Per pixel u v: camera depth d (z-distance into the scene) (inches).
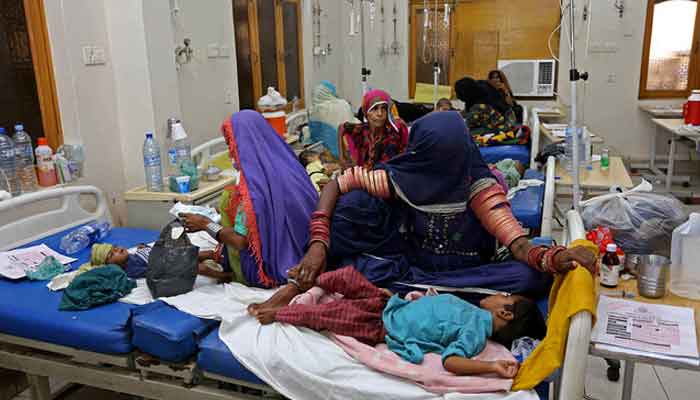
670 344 56.0
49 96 109.2
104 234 105.1
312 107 188.2
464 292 75.3
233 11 162.1
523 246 73.8
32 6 104.9
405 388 60.0
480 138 182.7
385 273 79.9
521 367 59.6
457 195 78.6
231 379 68.2
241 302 77.0
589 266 61.5
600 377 96.3
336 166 139.5
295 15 202.5
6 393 95.1
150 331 69.7
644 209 80.6
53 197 100.3
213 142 139.8
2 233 94.6
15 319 76.7
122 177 126.3
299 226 85.7
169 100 126.2
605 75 236.1
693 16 228.8
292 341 67.0
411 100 252.1
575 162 85.7
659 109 225.8
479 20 241.8
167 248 80.0
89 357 74.4
